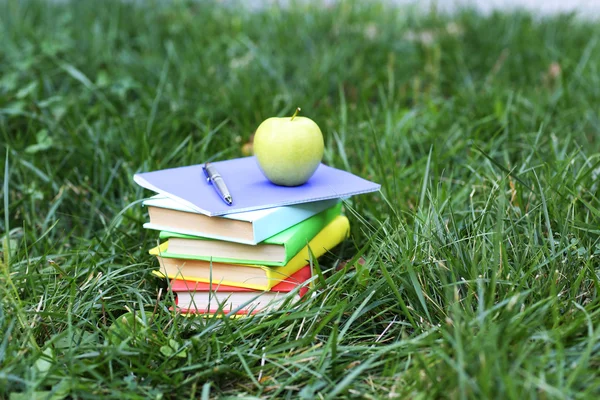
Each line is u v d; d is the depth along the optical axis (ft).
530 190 3.71
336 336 3.01
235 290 3.33
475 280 3.07
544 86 5.49
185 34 7.00
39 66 5.69
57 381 2.95
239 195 3.36
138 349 3.03
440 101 5.40
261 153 3.42
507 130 4.66
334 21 7.41
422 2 8.42
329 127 4.89
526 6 8.03
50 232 4.02
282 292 3.32
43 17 7.24
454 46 6.70
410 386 2.87
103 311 3.23
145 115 5.06
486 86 5.61
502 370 2.75
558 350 2.82
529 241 3.31
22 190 4.15
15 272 3.41
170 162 4.46
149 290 3.49
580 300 3.22
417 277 3.25
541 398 2.72
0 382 2.86
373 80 5.78
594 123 4.85
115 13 7.39
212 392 2.98
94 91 5.30
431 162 4.36
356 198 4.04
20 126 4.92
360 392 2.92
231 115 5.09
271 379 2.99
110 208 4.16
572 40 6.77
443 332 2.92
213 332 3.17
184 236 3.34
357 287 3.31
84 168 4.44
